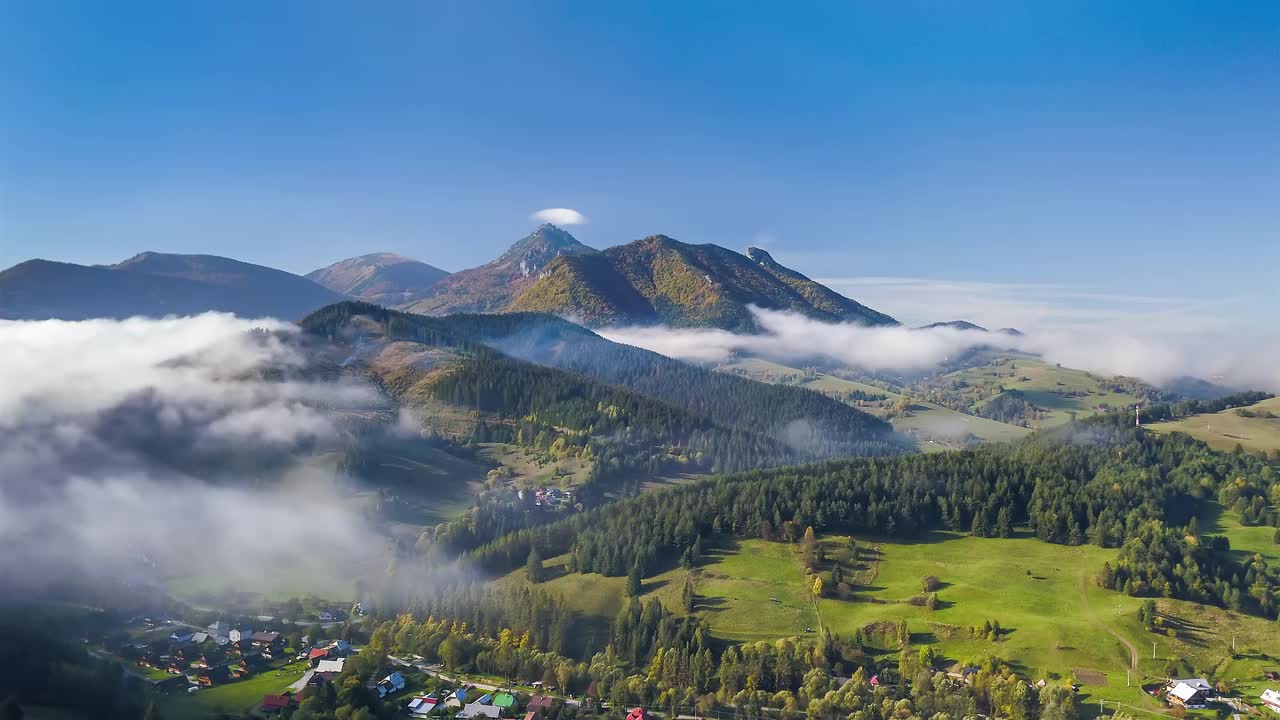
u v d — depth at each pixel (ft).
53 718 578.66
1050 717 589.73
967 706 612.29
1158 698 627.05
